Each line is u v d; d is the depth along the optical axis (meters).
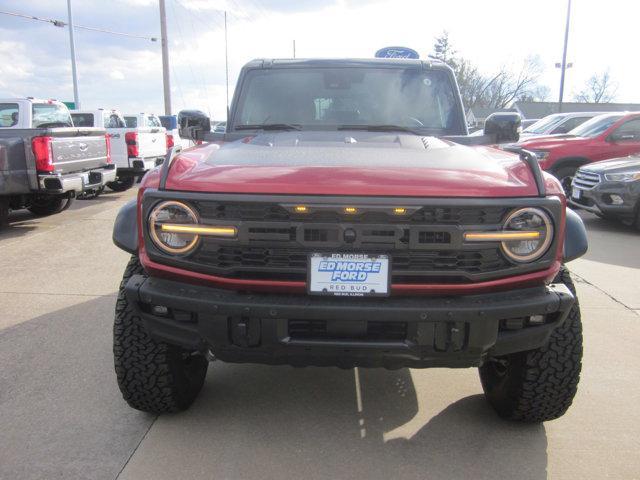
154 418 3.02
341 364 2.46
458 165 2.55
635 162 8.70
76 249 7.03
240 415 3.06
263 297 2.36
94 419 3.00
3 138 7.47
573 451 2.75
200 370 3.23
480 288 2.36
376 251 2.30
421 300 2.34
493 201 2.30
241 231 2.32
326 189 2.29
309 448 2.76
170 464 2.61
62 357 3.78
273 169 2.44
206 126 3.80
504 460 2.67
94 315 4.59
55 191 7.82
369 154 2.70
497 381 3.05
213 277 2.39
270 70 3.96
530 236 2.35
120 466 2.59
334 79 3.89
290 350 2.37
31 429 2.89
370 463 2.64
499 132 3.56
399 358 2.39
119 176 12.88
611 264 6.48
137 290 2.46
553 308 2.37
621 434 2.90
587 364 3.75
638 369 3.68
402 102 3.84
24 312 4.66
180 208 2.39
